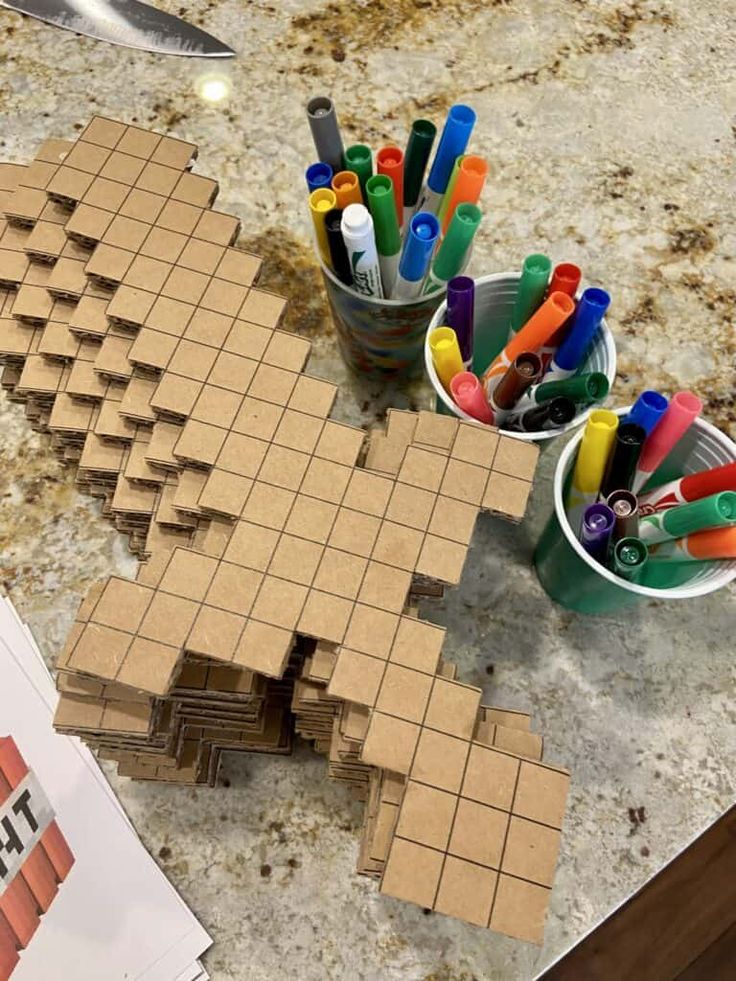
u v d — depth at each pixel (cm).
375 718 35
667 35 72
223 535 39
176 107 69
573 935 48
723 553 42
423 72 70
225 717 44
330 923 48
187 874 49
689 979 59
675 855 49
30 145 67
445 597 55
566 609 55
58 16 71
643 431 44
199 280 44
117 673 35
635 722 52
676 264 64
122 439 44
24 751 51
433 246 47
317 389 41
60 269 45
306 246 65
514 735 38
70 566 55
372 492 39
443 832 34
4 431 59
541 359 47
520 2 73
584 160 67
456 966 47
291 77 70
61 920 48
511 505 39
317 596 37
